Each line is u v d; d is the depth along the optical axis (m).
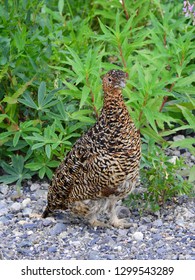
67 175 10.80
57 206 11.15
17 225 11.21
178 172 12.22
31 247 10.52
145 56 11.92
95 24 15.77
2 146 12.88
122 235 10.79
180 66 11.94
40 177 12.25
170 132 11.74
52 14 14.27
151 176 11.34
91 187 10.55
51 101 12.57
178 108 12.32
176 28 14.02
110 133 10.30
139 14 14.06
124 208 11.57
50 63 13.06
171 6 14.80
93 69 11.56
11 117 12.48
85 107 12.79
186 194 11.54
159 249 10.30
